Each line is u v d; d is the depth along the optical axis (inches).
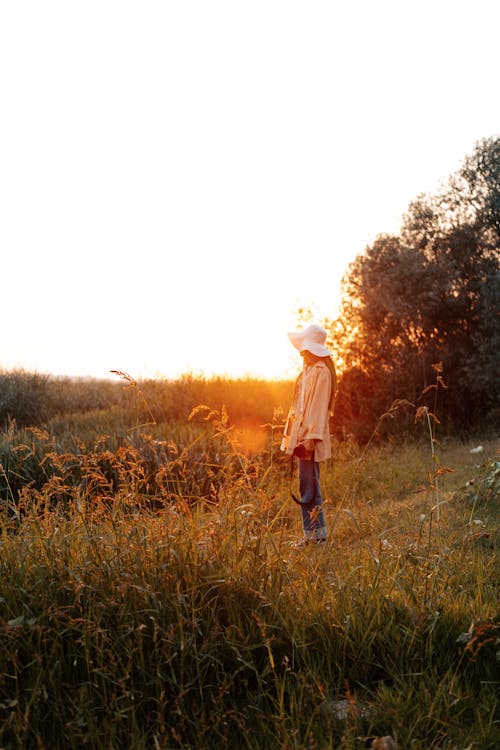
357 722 94.8
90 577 114.3
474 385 477.1
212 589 116.2
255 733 96.8
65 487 142.9
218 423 146.6
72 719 96.7
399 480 287.1
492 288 488.1
